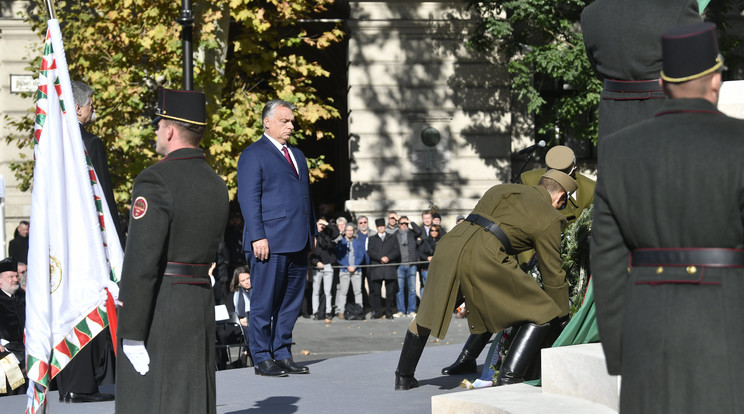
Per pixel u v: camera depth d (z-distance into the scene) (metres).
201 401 4.05
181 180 4.04
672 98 2.90
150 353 4.00
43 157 4.84
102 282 4.82
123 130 14.20
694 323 2.76
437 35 19.20
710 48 2.85
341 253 16.48
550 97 19.48
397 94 19.20
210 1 14.31
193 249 4.07
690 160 2.79
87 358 6.24
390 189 19.19
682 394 2.75
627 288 2.93
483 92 19.28
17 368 8.02
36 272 4.75
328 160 26.14
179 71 14.12
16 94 18.11
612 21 4.26
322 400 5.86
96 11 16.64
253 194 7.01
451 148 19.27
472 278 5.41
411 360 6.01
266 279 7.05
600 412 4.11
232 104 15.77
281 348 7.17
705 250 2.79
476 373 6.68
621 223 2.93
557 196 5.70
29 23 18.06
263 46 16.30
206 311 4.14
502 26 17.14
